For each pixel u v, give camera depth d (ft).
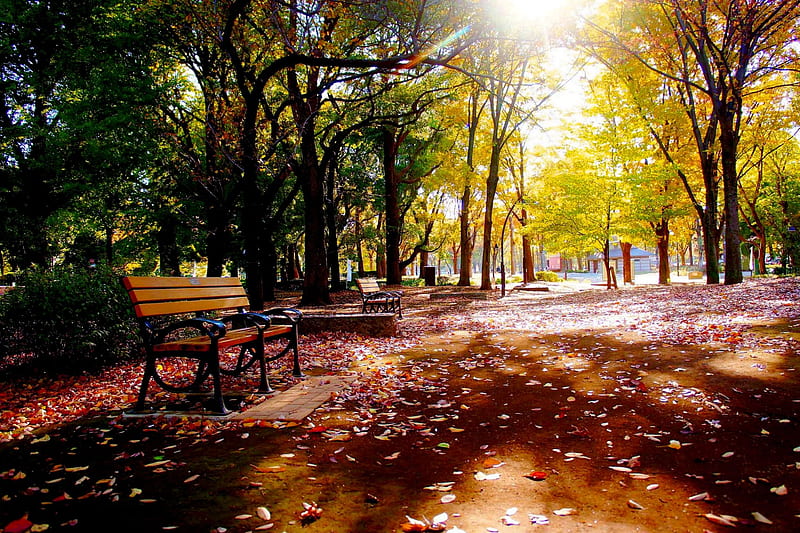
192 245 67.87
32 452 10.62
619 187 63.72
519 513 7.56
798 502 7.62
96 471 9.50
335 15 27.68
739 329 21.80
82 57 42.73
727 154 46.70
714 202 54.75
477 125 78.84
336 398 14.74
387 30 32.53
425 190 97.86
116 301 19.92
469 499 8.11
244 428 11.98
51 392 16.21
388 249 81.05
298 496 8.30
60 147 44.86
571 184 65.62
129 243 68.33
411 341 26.09
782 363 15.84
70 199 48.60
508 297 60.18
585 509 7.65
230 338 14.21
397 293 40.63
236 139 32.50
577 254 79.15
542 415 12.73
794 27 41.70
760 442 10.12
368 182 85.56
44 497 8.39
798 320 22.40
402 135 76.79
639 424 11.64
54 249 53.42
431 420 12.60
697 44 48.34
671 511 7.51
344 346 24.38
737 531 6.85
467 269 83.61
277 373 18.53
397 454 10.23
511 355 21.25
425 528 7.11
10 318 18.47
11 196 46.03
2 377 18.11
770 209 108.47
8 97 46.29
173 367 19.98
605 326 27.32
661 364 17.24
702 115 60.34
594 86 64.75
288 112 53.31
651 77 59.88
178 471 9.43
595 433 11.22
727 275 47.21
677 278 119.14
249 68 37.17
